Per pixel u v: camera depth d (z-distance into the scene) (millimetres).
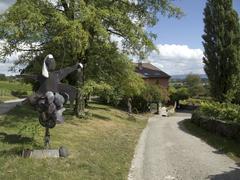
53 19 20312
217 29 41781
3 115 22172
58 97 12430
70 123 22172
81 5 20531
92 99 51875
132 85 30828
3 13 20109
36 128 15820
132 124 30016
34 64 23234
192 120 31625
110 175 11305
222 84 41531
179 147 17547
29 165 11172
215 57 41781
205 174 12016
